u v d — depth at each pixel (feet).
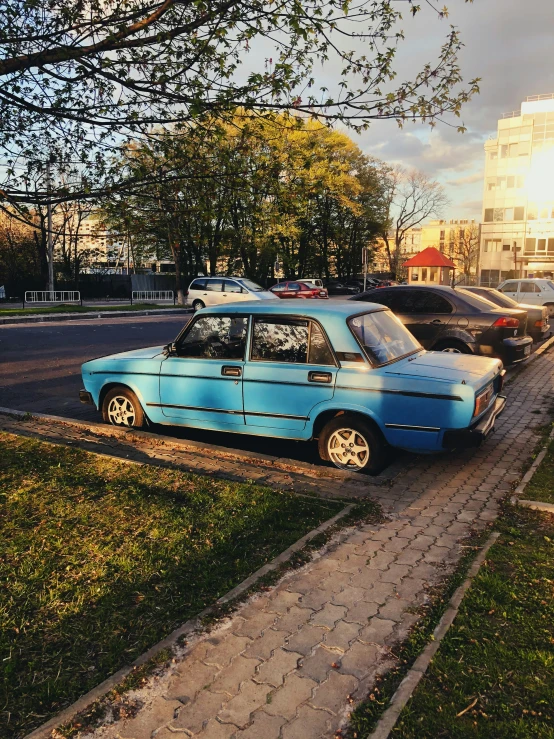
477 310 33.60
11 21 15.46
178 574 11.30
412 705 7.73
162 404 20.95
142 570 11.42
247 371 18.84
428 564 11.86
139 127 16.29
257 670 8.55
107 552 12.14
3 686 8.24
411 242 412.98
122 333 57.26
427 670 8.44
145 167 15.79
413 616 9.95
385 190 181.47
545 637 9.19
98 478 16.67
